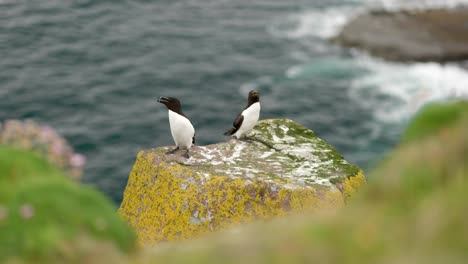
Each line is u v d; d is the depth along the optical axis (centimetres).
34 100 4184
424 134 425
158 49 5009
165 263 427
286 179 1177
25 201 413
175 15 5622
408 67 4809
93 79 4503
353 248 372
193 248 435
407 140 432
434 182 382
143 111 4141
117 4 5716
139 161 1286
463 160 382
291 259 385
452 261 334
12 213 407
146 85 4466
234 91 4447
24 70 4562
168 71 4669
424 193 380
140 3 5788
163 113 4119
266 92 4450
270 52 5053
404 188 388
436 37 5119
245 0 6003
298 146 1347
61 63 4709
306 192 1139
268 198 1134
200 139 3862
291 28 5469
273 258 393
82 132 3869
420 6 5784
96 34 5178
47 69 4600
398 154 415
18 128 505
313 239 389
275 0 6028
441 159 388
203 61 4853
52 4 5597
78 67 4666
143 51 4966
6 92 4250
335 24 5550
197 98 4328
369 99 4394
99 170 3509
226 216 1130
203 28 5416
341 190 1190
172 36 5238
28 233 399
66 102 4191
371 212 387
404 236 361
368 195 402
